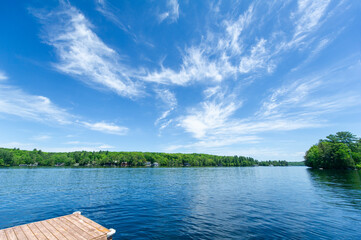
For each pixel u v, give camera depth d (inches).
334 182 1288.1
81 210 579.8
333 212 536.4
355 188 994.7
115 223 449.4
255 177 2025.1
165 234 376.2
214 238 352.8
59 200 740.7
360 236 358.6
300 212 542.9
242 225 430.3
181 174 2576.3
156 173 2795.3
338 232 380.2
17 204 666.2
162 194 892.0
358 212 533.0
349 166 2623.0
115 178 1860.2
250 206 627.8
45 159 6097.4
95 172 2942.9
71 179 1717.5
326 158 2908.5
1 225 434.0
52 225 303.0
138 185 1274.6
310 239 345.7
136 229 406.6
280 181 1517.0
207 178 1894.7
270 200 726.5
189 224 439.8
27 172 2706.7
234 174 2628.0
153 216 511.5
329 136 3085.6
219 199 758.5
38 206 633.6
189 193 920.3
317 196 788.6
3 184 1290.6
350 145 2829.7
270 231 388.8
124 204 668.1
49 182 1444.4
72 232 275.0
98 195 863.1
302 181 1445.6
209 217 498.9
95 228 291.7
